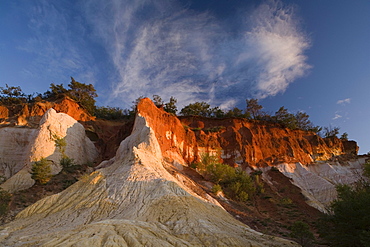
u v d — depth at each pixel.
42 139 51.84
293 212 47.12
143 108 62.59
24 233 27.61
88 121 75.06
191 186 44.75
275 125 81.31
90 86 90.38
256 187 58.16
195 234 25.58
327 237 27.77
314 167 72.00
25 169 48.28
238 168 64.00
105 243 20.67
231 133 74.00
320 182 63.22
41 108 68.00
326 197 58.72
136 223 26.06
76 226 28.41
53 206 35.09
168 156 58.72
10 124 60.47
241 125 77.75
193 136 68.94
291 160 71.69
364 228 24.84
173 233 26.02
